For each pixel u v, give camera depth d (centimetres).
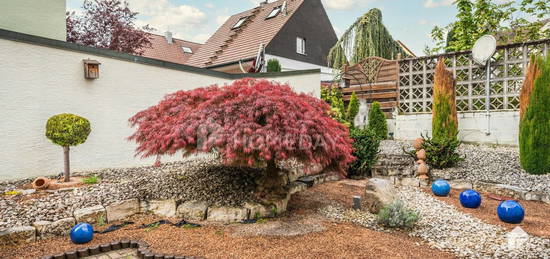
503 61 881
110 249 333
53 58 549
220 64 1461
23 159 520
